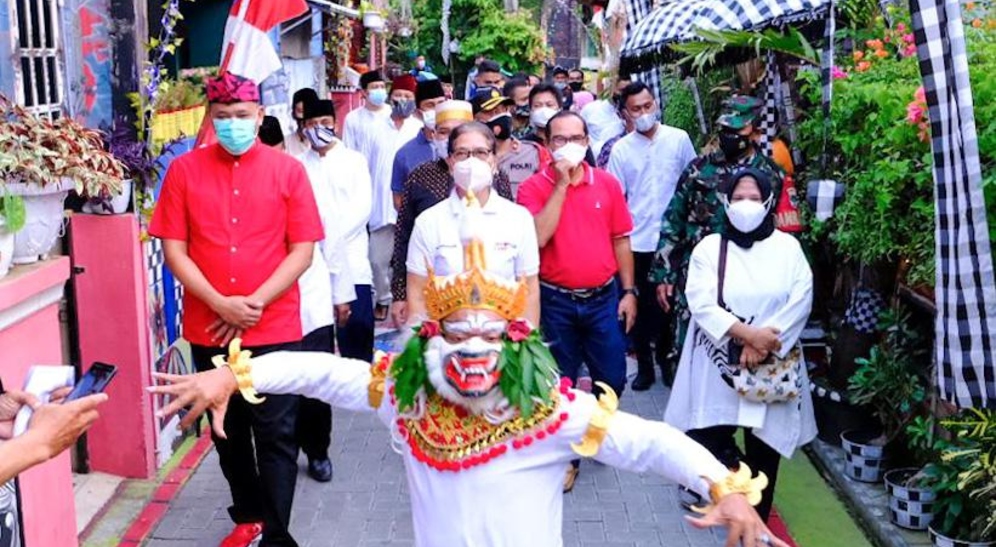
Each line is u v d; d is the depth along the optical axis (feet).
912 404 19.94
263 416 16.72
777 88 26.86
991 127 15.78
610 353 20.75
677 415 18.39
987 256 14.60
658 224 26.50
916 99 18.21
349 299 21.66
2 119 15.96
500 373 10.41
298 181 17.12
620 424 10.57
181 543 18.69
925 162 18.19
